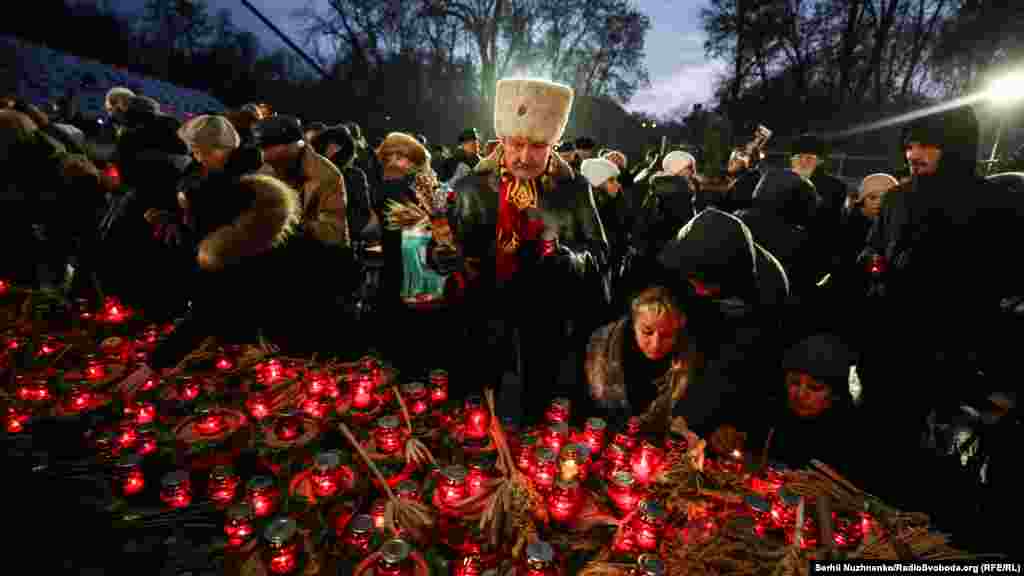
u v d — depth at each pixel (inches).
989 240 107.7
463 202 113.1
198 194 115.3
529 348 117.1
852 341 117.8
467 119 1315.2
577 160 308.7
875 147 1047.6
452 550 75.2
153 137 156.3
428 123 1200.8
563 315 114.2
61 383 120.0
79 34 634.8
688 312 86.8
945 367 110.7
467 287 114.4
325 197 136.6
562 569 73.8
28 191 188.7
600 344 100.4
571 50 1510.8
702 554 68.2
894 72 1246.3
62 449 98.8
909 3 1170.6
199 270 115.3
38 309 152.9
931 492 90.8
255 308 122.6
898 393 111.7
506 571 70.3
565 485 79.8
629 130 1574.8
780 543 72.0
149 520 82.4
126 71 641.0
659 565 64.4
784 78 1291.8
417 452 95.5
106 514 83.4
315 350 135.0
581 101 1550.2
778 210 124.5
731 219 83.5
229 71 529.7
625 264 180.9
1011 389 104.0
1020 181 111.8
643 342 87.7
